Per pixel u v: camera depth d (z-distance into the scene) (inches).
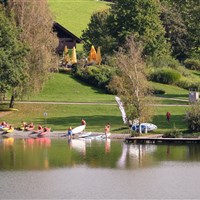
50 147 6348.4
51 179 4852.4
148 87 6939.0
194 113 6796.3
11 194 4434.1
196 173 5039.4
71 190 4534.9
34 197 4362.7
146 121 6914.4
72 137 7047.2
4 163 5477.4
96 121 7711.6
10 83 7864.2
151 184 4707.2
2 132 7303.2
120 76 7711.6
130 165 5349.4
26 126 7416.3
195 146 6343.5
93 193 4458.7
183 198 4350.4
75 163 5447.8
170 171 5118.1
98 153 5935.0
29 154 5915.4
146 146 6363.2
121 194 4439.0
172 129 6850.4
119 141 6761.8
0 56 7780.5
